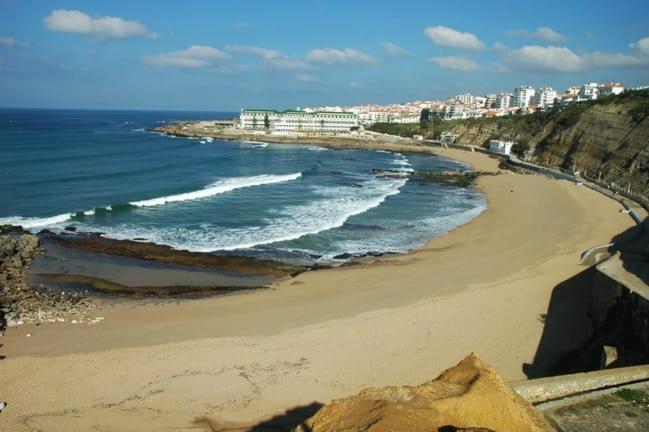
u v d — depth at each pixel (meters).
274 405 17.95
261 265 33.38
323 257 35.50
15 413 17.23
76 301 27.06
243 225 43.25
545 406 14.02
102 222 43.06
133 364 20.42
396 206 53.28
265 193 58.44
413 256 35.53
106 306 26.52
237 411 17.62
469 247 37.53
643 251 33.22
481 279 30.19
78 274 31.28
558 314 25.17
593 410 13.86
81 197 52.06
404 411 10.71
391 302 26.94
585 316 24.94
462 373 12.99
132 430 16.56
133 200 50.88
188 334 23.19
